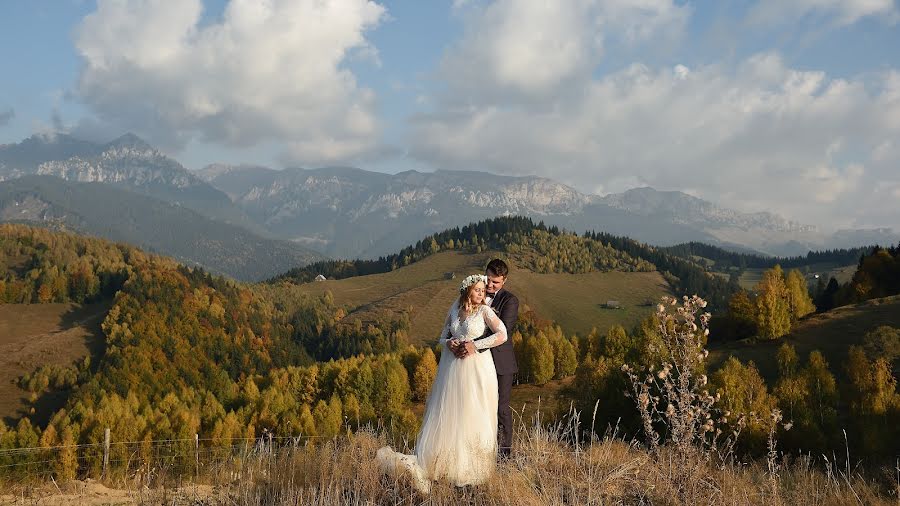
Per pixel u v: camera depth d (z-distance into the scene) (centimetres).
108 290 16350
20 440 4928
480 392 591
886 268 8594
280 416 5566
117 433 4872
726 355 6638
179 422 5325
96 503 806
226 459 761
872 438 2478
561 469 594
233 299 16838
